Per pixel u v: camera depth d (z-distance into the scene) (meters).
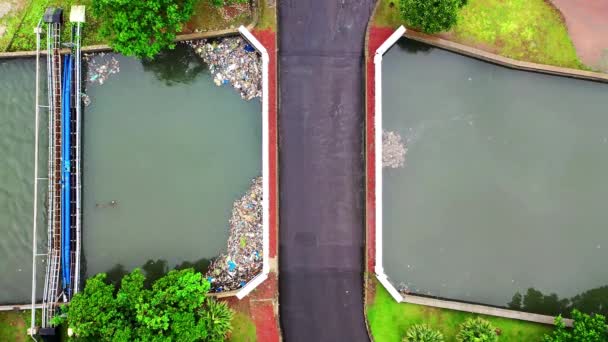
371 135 31.02
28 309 31.17
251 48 31.86
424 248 31.59
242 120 32.22
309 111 31.33
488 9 31.39
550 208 32.00
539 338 30.55
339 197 31.20
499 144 32.09
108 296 27.31
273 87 31.17
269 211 30.86
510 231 31.88
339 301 30.97
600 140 32.25
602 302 31.48
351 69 31.34
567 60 31.61
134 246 32.12
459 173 31.97
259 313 30.67
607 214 32.03
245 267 31.41
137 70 32.56
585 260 31.80
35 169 31.58
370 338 30.72
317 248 31.09
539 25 31.55
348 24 31.42
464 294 31.45
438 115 32.03
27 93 32.50
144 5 27.14
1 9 31.92
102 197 32.31
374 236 30.88
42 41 31.92
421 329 29.69
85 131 32.41
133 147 32.44
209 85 32.41
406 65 32.00
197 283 28.16
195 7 31.44
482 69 32.06
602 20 31.80
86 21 31.77
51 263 31.20
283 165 31.31
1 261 32.09
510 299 31.53
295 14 31.45
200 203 32.22
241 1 30.09
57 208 31.62
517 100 32.12
